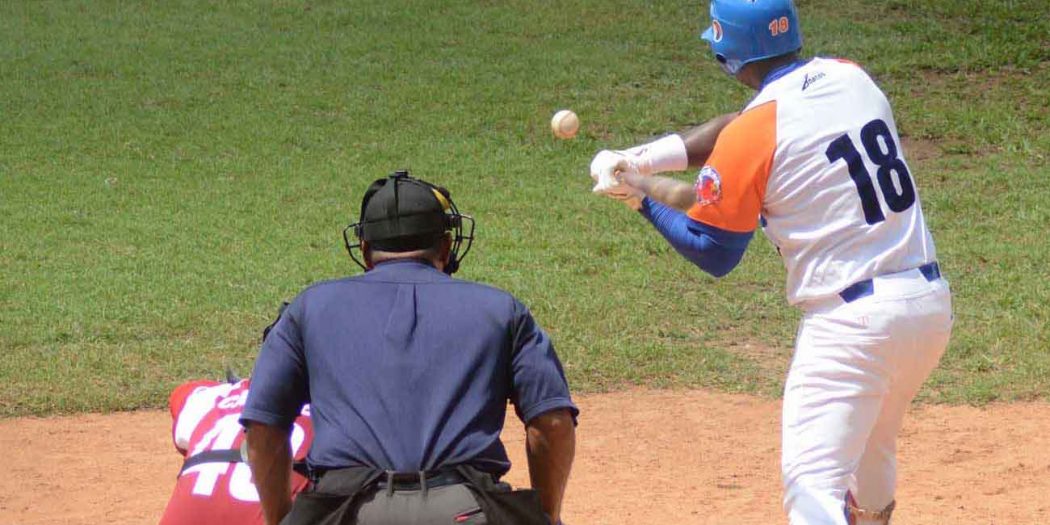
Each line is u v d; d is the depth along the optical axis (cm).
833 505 1502
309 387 1209
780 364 3459
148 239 4797
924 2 8006
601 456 2753
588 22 8025
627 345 3600
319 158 5956
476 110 6600
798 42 1620
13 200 5272
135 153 5991
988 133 6044
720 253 1552
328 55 7494
